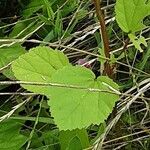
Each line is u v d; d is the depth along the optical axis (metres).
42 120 0.41
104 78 0.31
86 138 0.37
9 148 0.39
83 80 0.30
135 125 0.44
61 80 0.29
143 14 0.30
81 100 0.29
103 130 0.38
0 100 0.47
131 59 0.48
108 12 0.48
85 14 0.48
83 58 0.48
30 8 0.49
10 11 0.53
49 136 0.42
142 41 0.31
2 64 0.43
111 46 0.48
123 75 0.48
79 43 0.48
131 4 0.30
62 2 0.50
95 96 0.29
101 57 0.34
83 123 0.28
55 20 0.49
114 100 0.29
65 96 0.29
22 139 0.40
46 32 0.49
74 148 0.36
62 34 0.47
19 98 0.46
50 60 0.32
